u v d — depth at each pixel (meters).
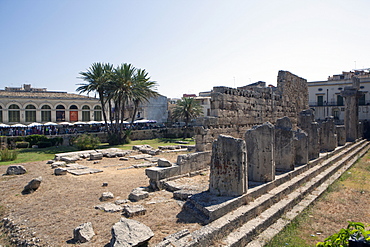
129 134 37.47
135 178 13.80
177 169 12.37
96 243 6.47
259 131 10.46
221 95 15.48
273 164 10.54
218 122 15.26
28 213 8.82
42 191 11.48
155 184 11.34
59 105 52.47
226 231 7.02
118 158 21.66
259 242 7.09
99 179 13.69
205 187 10.11
